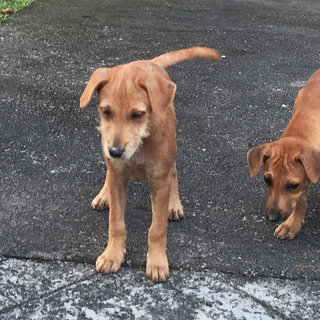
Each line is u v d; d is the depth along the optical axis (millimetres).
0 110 1547
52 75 1796
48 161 1328
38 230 1098
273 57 2096
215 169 1333
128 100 901
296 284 992
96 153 1372
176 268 1016
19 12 2475
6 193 1203
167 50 2096
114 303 936
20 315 902
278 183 1072
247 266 1028
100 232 1104
